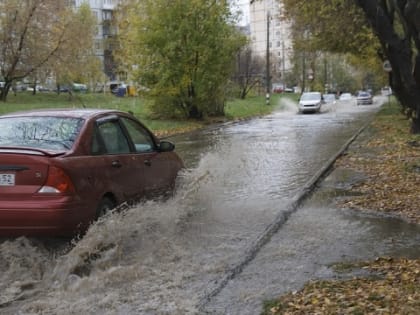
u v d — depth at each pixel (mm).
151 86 28500
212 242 6699
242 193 9766
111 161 6652
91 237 6004
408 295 4691
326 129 24531
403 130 20750
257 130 24719
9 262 5863
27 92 60531
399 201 8781
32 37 42781
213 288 5164
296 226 7508
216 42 28359
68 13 44781
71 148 6145
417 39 11805
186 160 14445
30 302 4973
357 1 11305
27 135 6363
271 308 4637
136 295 5043
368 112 40625
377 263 5777
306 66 86500
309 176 11516
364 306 4488
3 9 41406
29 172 5770
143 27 27516
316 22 26109
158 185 7859
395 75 15391
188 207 8109
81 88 66562
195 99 29094
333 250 6344
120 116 7438
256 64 73688
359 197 9297
